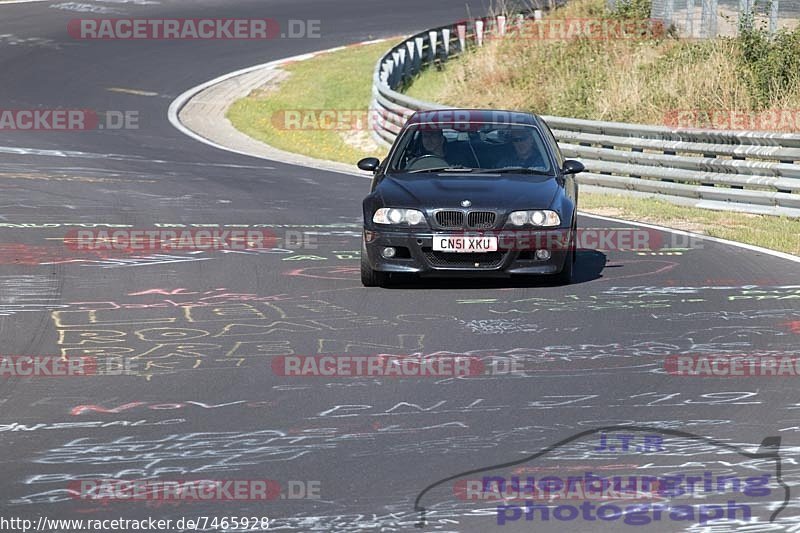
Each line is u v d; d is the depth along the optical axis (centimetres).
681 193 6278
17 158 7712
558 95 9719
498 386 2716
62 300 3700
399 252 3872
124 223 5306
